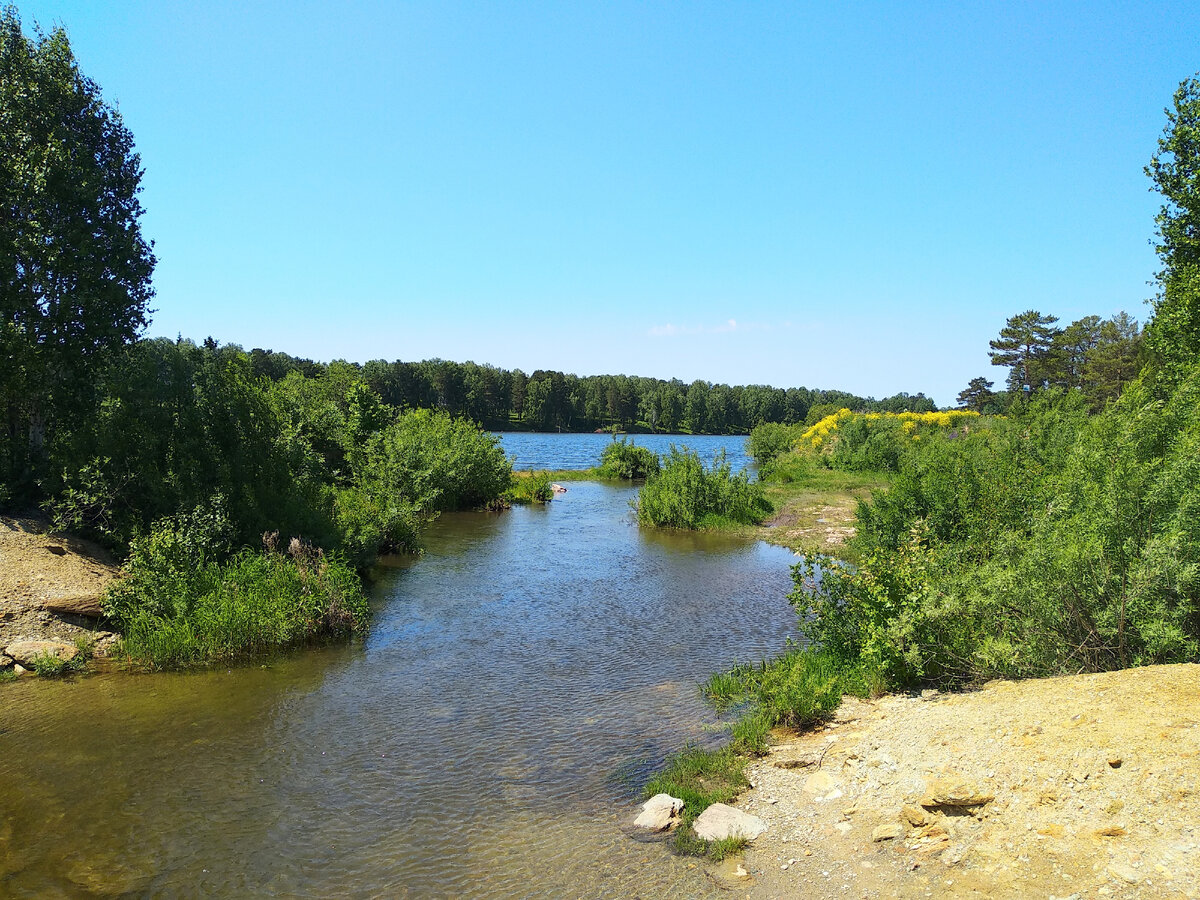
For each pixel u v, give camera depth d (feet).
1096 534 23.86
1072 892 14.30
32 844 19.74
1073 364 209.15
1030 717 20.36
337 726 28.04
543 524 85.76
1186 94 45.80
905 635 27.86
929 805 18.07
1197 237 46.52
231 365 50.75
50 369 46.44
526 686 32.50
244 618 36.86
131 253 50.80
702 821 20.22
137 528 41.75
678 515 83.10
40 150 45.78
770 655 36.78
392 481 79.92
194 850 19.57
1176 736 17.06
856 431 132.05
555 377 403.75
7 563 37.35
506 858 19.12
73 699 30.37
